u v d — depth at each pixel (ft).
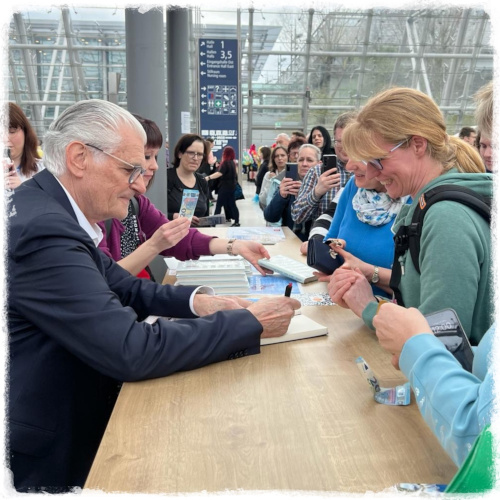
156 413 3.62
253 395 3.88
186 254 7.86
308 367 4.38
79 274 4.02
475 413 2.51
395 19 52.49
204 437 3.32
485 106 3.95
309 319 5.43
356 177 6.86
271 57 56.65
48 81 57.72
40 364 4.20
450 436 2.63
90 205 4.67
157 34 13.53
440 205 4.10
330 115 61.05
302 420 3.51
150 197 14.10
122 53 56.34
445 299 3.90
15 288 4.04
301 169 13.42
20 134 9.70
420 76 56.44
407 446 3.20
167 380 4.14
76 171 4.53
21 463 4.19
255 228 11.87
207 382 4.10
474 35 52.70
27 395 4.18
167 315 5.50
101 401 4.79
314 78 58.59
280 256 8.52
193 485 2.86
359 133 4.49
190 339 4.28
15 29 53.21
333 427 3.43
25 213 4.17
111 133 4.51
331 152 18.89
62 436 4.32
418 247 4.39
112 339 3.97
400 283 4.75
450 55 54.29
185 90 23.89
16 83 57.36
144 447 3.21
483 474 2.16
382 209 6.83
